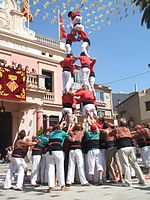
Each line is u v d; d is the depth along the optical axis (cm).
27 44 2281
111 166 880
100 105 3466
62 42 2581
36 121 2105
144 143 986
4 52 2102
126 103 3862
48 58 2422
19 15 2264
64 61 1044
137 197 620
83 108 965
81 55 1051
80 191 730
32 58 2300
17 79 1828
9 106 1994
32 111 2128
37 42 2353
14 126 2019
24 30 2291
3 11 2153
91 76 1059
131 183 812
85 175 869
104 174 869
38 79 2036
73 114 988
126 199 604
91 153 838
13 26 2209
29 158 1792
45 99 2323
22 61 2220
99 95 3497
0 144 2061
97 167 844
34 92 1992
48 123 2302
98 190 734
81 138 841
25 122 2084
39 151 880
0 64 1759
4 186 841
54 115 2370
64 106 994
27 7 2289
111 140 870
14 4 2239
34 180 862
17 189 803
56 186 836
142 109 3419
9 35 2152
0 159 2011
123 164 789
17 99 1814
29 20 2344
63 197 662
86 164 870
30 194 731
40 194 722
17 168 834
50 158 759
